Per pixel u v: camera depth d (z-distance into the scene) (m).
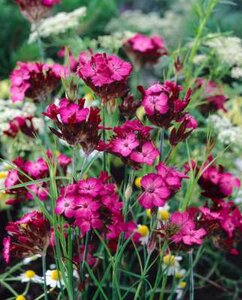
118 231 0.66
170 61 0.97
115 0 1.91
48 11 0.98
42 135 1.05
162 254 0.67
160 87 0.66
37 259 0.92
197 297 0.91
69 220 0.64
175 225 0.65
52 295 0.85
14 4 1.72
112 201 0.63
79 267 0.69
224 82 1.18
